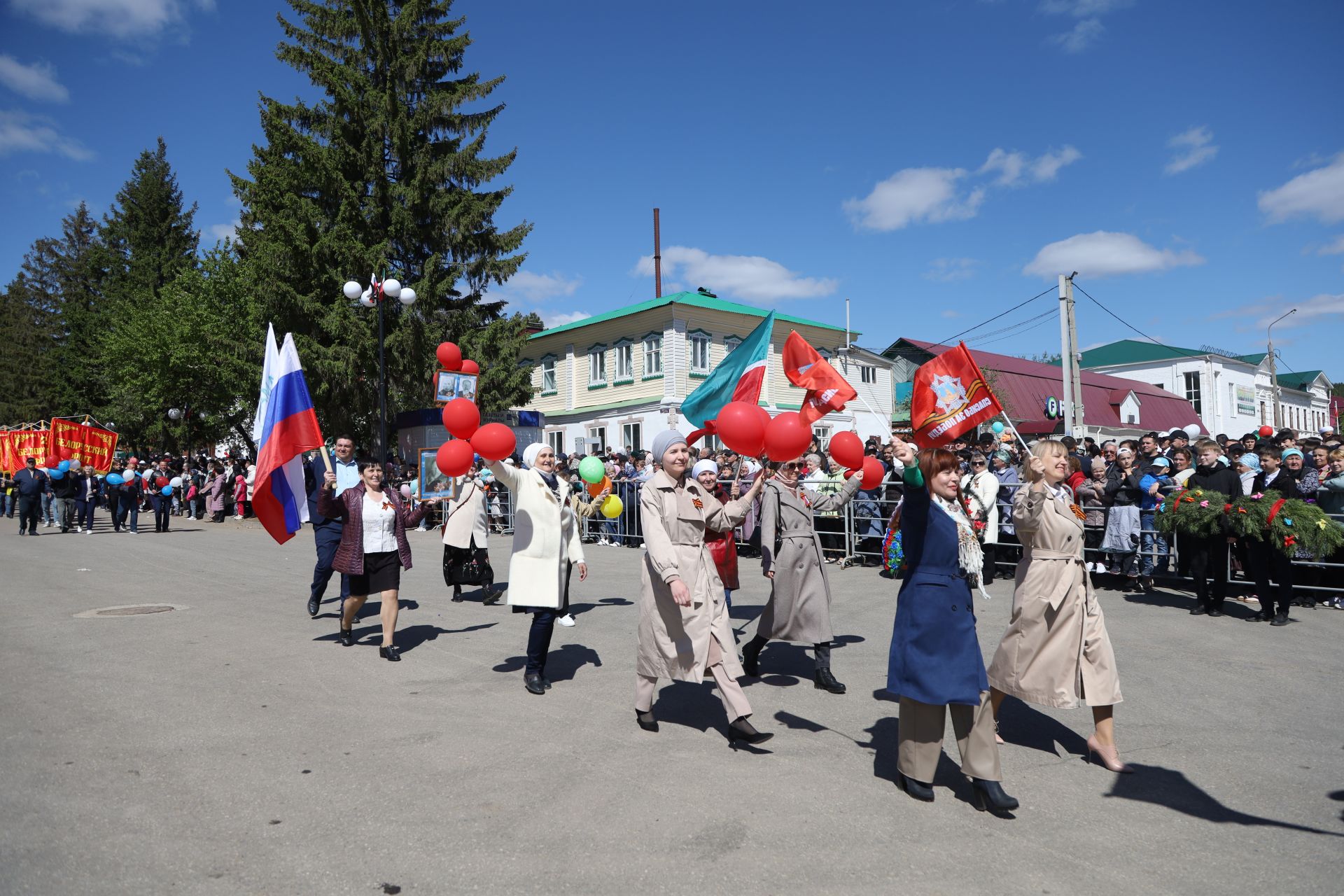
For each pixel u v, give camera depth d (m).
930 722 4.00
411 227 25.30
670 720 5.27
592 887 3.12
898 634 4.07
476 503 9.48
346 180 25.00
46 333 54.16
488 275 26.59
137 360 33.38
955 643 3.89
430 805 3.89
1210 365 49.78
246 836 3.56
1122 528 9.80
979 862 3.35
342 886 3.12
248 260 29.08
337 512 6.98
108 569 12.98
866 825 3.71
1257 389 53.50
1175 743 4.77
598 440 31.70
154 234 49.12
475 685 6.06
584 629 8.13
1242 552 9.30
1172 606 9.02
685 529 4.97
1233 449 12.20
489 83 27.02
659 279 42.00
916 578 4.04
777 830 3.63
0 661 6.75
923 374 6.68
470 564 9.46
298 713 5.36
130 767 4.37
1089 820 3.76
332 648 7.28
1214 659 6.70
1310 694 5.72
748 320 31.00
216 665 6.62
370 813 3.79
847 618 8.59
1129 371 52.97
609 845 3.48
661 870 3.26
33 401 51.34
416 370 24.92
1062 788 4.15
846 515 12.48
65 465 21.06
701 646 4.78
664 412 28.62
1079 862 3.35
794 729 5.09
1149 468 9.84
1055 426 36.50
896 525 4.26
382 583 6.92
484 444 5.86
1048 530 4.55
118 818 3.73
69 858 3.33
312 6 26.05
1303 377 62.53
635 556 14.08
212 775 4.26
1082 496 10.67
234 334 29.92
